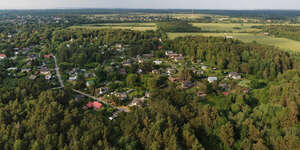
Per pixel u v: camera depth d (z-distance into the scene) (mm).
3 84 119375
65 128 78312
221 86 129875
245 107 92062
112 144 71875
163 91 109625
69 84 134250
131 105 106750
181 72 142500
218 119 81250
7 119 82188
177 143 70000
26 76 143250
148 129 76312
